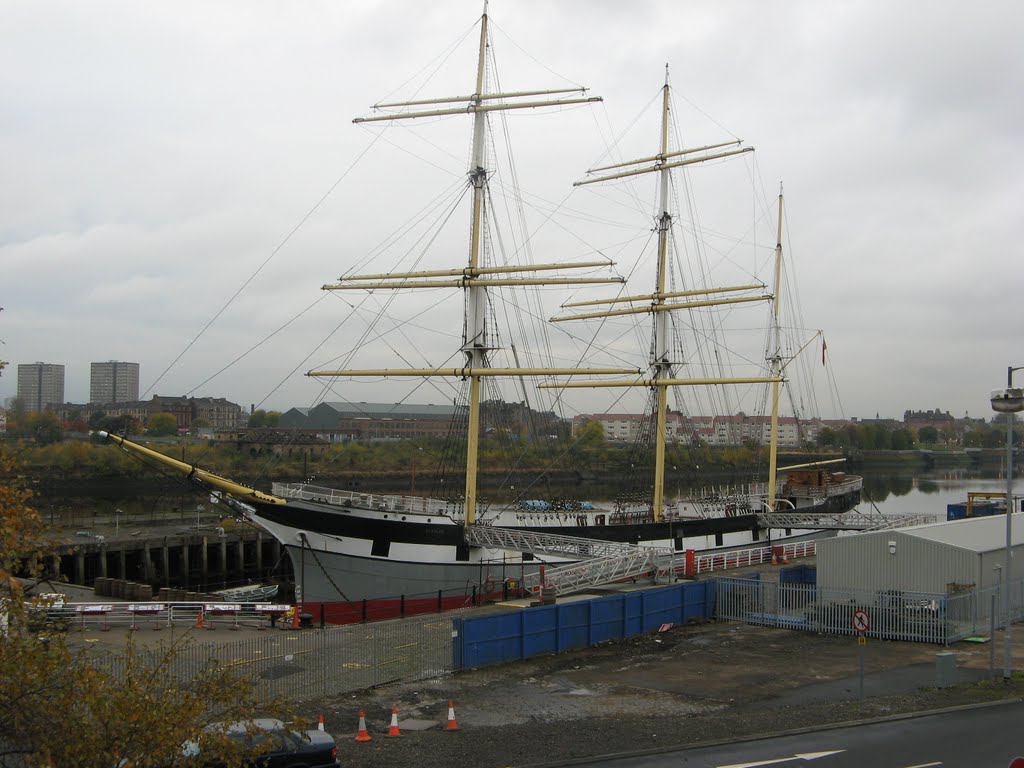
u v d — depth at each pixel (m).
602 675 29.81
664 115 69.94
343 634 31.98
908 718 23.47
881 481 190.62
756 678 29.25
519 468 105.00
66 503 112.62
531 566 51.50
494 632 31.45
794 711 24.84
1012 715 23.47
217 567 86.38
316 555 47.19
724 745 21.58
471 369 53.53
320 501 47.25
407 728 23.70
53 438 141.75
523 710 25.62
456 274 53.69
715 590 40.09
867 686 27.69
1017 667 29.58
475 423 52.53
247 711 14.12
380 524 47.16
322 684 27.05
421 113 55.34
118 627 37.81
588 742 22.28
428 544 48.31
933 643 33.78
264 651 29.44
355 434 143.25
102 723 12.43
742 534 66.44
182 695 15.45
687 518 63.75
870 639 35.16
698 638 35.62
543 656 32.62
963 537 38.69
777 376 74.62
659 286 69.75
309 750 17.83
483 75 54.81
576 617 34.16
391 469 125.25
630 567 43.72
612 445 146.88
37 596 13.71
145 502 116.06
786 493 83.38
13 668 11.98
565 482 117.31
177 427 183.38
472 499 51.34
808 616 37.12
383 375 53.94
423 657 29.77
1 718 12.07
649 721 24.33
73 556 73.12
